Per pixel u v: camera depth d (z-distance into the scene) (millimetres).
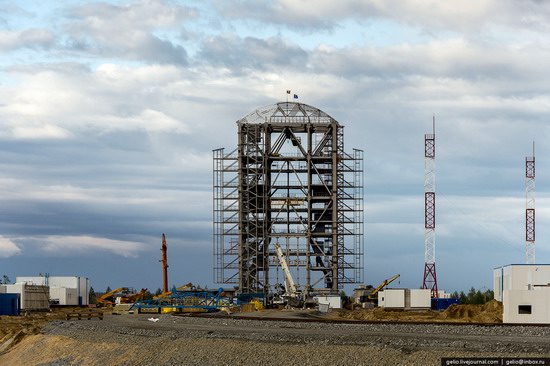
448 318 163750
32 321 172125
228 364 92625
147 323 137625
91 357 110562
